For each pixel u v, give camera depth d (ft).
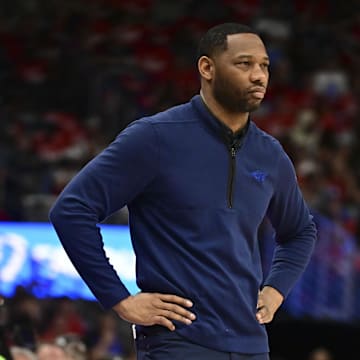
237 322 40.70
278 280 44.86
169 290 40.65
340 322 123.85
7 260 120.98
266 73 41.65
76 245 40.47
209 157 41.50
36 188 156.04
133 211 42.27
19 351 60.75
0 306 60.08
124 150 41.09
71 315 113.29
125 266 117.29
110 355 108.37
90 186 41.01
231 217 41.32
